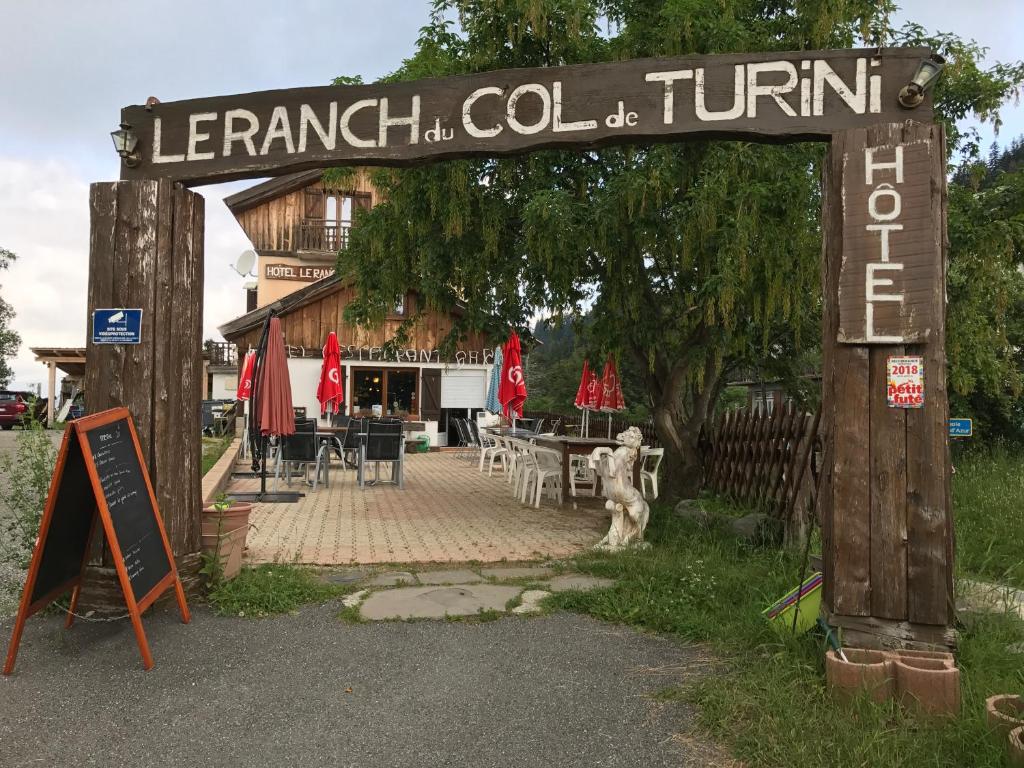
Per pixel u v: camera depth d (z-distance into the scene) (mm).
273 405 8516
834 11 6551
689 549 5902
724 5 6648
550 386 32125
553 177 7328
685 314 7410
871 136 3578
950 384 10562
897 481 3414
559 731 2846
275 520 7535
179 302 4457
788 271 6375
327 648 3744
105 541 4164
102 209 4359
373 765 2586
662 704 3094
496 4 6855
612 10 7723
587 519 7934
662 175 6129
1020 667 3424
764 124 3830
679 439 8555
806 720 2820
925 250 3453
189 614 4227
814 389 9055
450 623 4164
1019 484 8328
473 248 7562
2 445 16141
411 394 19641
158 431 4289
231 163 4414
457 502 9195
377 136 4316
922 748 2605
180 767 2561
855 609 3428
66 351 23797
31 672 3404
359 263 8703
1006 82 8039
